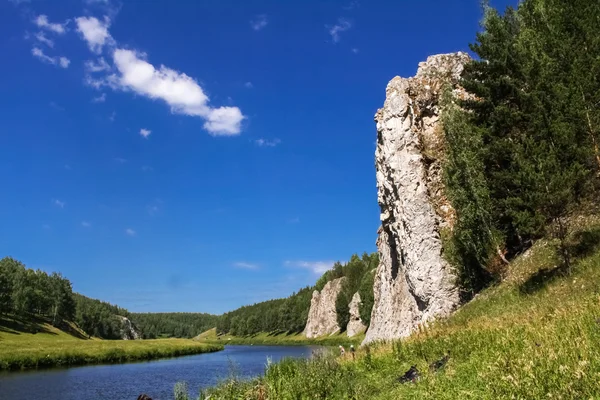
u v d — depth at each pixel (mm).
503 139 27234
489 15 38719
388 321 43594
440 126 37312
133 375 48844
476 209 29438
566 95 24734
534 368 7945
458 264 31750
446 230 34312
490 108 29953
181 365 61750
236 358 74375
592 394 6758
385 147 39094
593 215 23484
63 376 47781
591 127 24344
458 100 32688
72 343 80750
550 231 20641
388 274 47250
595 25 29734
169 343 103000
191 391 36562
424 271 33750
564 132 22344
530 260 25344
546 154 21578
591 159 25516
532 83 26688
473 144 30156
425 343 17969
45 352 60406
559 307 14664
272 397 15320
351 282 137625
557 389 7113
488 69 30094
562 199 19422
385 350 21188
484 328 16406
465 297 31688
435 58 40562
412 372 14492
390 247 45219
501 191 28078
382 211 45031
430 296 33062
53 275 169375
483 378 9391
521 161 21516
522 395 7414
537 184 19969
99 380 44625
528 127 26391
